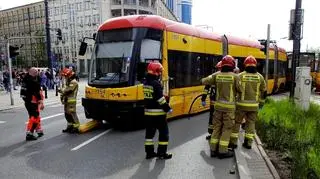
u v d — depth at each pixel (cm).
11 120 1342
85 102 1083
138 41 1050
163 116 733
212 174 637
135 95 1018
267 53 1391
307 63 2928
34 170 676
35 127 960
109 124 1148
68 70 1023
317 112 1184
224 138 736
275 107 1215
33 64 10481
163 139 740
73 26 8975
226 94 734
